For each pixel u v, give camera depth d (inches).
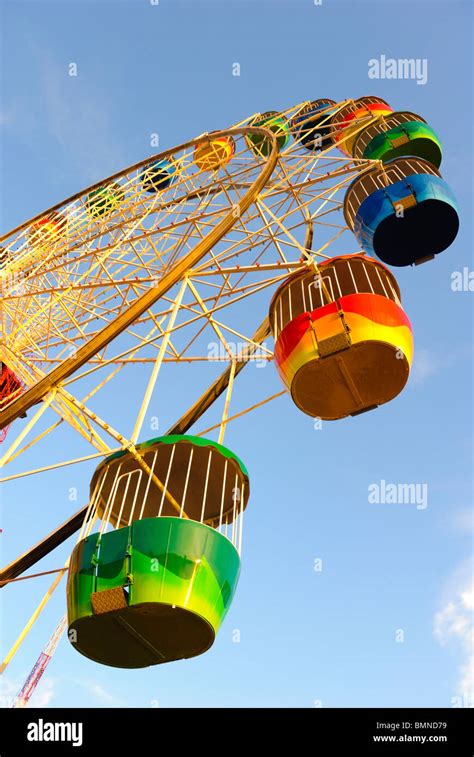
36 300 1008.2
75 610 615.5
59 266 981.2
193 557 610.2
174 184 1046.4
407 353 804.0
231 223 867.4
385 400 840.9
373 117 1282.0
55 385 772.6
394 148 1256.2
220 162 1047.6
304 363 799.1
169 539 616.1
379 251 1091.3
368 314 800.3
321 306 855.7
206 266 876.6
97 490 725.3
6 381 994.1
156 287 818.2
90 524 697.0
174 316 810.8
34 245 1090.1
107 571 615.2
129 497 761.0
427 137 1251.2
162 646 642.2
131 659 663.1
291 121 1355.8
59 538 904.9
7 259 1075.3
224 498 749.9
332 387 828.0
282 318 894.4
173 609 594.9
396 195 1038.4
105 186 1146.0
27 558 901.2
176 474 750.5
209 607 604.7
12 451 695.1
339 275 885.2
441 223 1056.8
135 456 706.2
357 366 804.6
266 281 886.4
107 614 599.5
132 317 800.3
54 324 994.1
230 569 636.7
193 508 785.6
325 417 864.9
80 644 641.6
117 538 630.5
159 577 597.0
